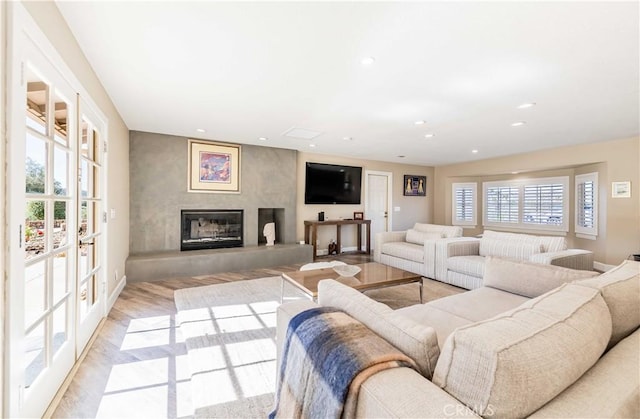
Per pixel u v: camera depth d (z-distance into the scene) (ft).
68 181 5.85
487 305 6.41
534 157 17.85
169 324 8.18
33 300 4.52
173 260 12.90
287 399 3.57
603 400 2.26
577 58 6.56
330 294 4.37
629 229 14.20
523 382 2.11
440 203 24.32
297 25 5.49
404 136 14.07
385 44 6.10
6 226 3.61
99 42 6.06
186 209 14.55
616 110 10.02
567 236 18.02
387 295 11.18
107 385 5.49
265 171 16.74
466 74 7.43
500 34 5.70
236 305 9.66
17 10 3.71
